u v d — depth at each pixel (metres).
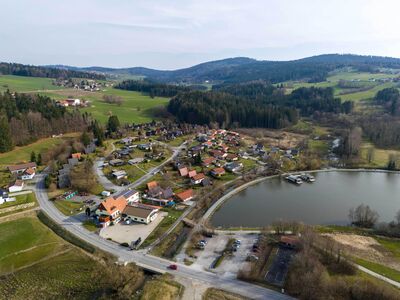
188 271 75.75
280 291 68.94
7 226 94.88
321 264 75.38
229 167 154.62
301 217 112.00
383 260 83.25
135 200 115.88
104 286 70.38
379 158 179.62
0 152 153.12
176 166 149.62
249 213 114.12
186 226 100.19
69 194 115.50
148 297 65.50
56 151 160.25
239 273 73.75
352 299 65.62
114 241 88.38
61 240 88.81
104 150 168.88
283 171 158.00
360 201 127.12
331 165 170.62
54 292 69.62
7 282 72.94
